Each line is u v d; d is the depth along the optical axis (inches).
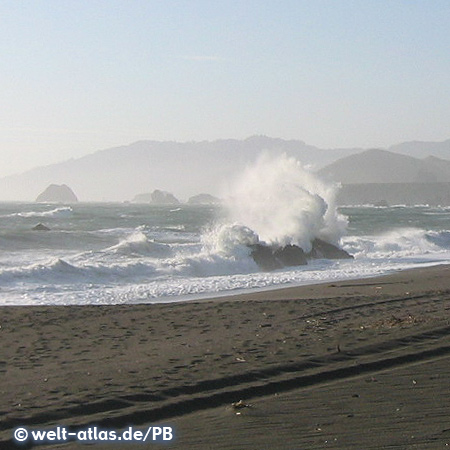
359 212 7288.4
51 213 5078.7
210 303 1123.9
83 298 1282.0
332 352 705.6
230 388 581.9
